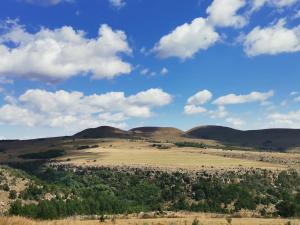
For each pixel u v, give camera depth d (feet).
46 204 431.02
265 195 640.99
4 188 523.29
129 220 324.80
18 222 153.38
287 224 289.12
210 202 610.65
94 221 300.40
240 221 336.70
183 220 313.32
